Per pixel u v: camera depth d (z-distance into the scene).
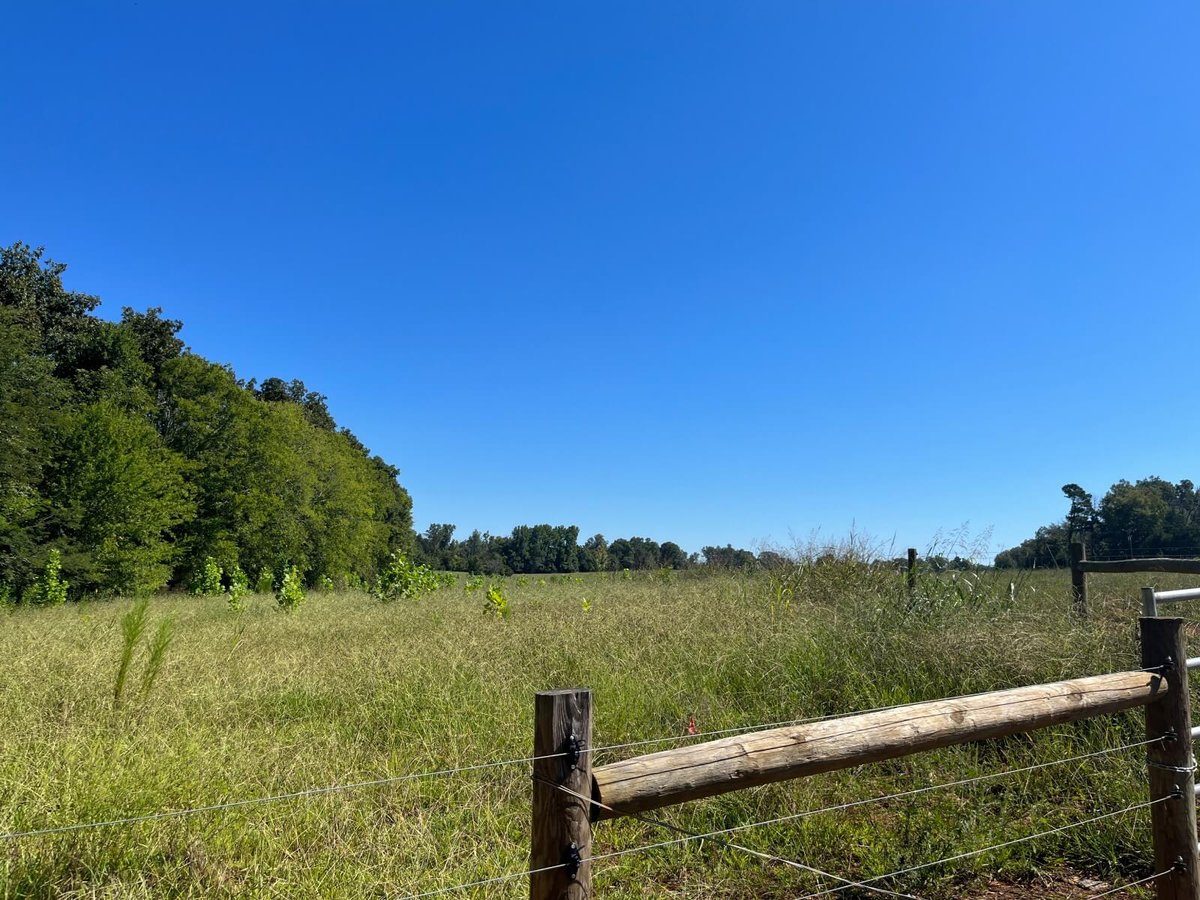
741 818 4.01
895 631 6.51
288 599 14.84
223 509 34.31
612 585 17.69
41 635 9.36
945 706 2.60
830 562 11.38
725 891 3.39
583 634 8.39
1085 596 8.14
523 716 5.53
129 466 27.25
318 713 6.02
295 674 7.10
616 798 1.91
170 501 29.50
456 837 3.68
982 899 3.38
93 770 4.06
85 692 5.96
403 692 6.23
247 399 35.25
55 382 28.36
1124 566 7.92
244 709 5.96
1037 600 7.85
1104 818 3.87
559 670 6.93
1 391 24.77
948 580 8.57
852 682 5.81
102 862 3.19
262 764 4.54
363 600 17.95
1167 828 3.07
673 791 2.00
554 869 1.82
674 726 5.38
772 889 3.42
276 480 35.62
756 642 6.97
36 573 23.97
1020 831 3.86
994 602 7.52
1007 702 2.70
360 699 6.23
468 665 7.05
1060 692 2.82
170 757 4.36
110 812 3.58
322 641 9.59
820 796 4.24
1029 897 3.39
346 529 42.28
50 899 2.97
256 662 7.72
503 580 23.89
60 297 34.59
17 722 5.18
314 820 3.78
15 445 24.16
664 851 3.69
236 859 3.44
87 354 33.72
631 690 6.02
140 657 7.33
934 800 4.21
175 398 34.84
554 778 1.83
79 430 27.16
